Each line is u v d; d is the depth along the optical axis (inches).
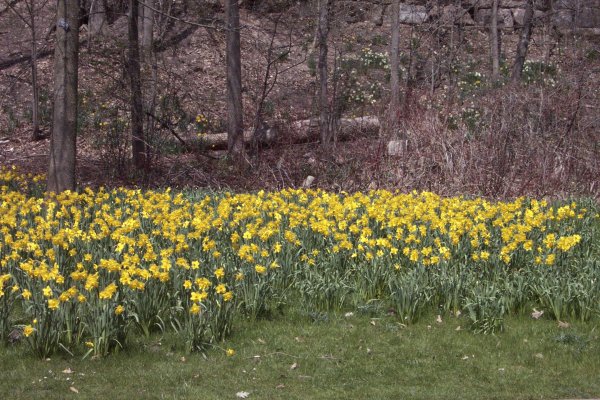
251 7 1070.4
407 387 248.8
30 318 292.7
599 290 316.2
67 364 259.3
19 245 319.6
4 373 250.7
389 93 878.4
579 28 1088.8
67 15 464.1
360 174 637.3
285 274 341.1
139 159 692.1
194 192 558.6
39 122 834.8
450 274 327.9
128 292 287.4
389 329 302.8
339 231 384.8
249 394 239.9
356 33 1079.0
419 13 1099.9
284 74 954.7
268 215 424.2
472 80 970.7
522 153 614.9
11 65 949.2
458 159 606.2
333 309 324.2
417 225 402.3
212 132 827.4
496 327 299.1
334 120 740.0
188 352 271.6
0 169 709.9
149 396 234.7
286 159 686.5
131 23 709.9
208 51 1004.6
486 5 1119.6
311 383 251.6
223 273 295.6
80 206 451.8
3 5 1023.6
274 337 291.4
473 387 249.4
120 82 728.3
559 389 246.5
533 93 666.8
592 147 642.8
